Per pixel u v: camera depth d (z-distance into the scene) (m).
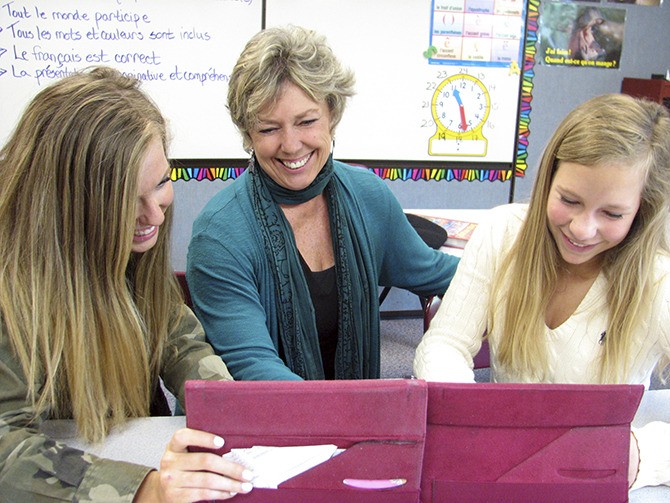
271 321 1.17
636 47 2.88
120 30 2.42
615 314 0.99
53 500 0.74
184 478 0.65
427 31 2.65
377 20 2.60
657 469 0.82
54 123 0.80
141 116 0.84
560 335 1.03
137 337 0.93
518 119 2.84
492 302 1.09
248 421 0.64
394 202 1.28
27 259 0.82
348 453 0.65
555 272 1.01
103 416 0.90
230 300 1.10
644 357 1.03
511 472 0.68
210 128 2.60
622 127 0.84
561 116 2.91
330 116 1.11
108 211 0.83
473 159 2.85
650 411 1.01
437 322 1.12
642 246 0.95
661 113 0.90
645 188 0.89
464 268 1.12
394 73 2.67
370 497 0.67
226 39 2.52
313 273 1.21
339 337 1.24
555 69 2.83
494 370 1.16
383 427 0.64
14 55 2.34
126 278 0.98
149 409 1.04
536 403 0.65
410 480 0.66
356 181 1.25
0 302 0.81
